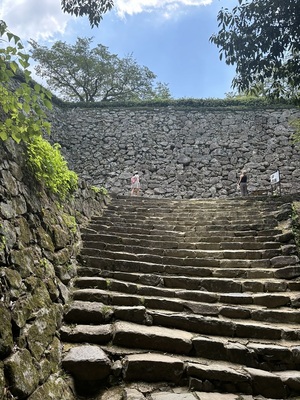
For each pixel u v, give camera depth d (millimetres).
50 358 2375
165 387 2441
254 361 2754
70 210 4590
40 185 3555
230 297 3615
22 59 2322
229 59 5477
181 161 11969
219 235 5414
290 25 5117
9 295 2225
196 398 2281
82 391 2385
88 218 5516
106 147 12344
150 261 4418
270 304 3588
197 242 5152
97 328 2873
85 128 12680
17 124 2660
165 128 12586
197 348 2783
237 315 3365
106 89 17656
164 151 12180
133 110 12977
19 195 2957
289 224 5359
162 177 11734
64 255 3623
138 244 4941
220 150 12062
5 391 1803
